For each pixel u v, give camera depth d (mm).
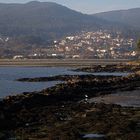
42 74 168500
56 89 80562
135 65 192500
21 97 64812
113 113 53094
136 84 100812
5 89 104062
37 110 55531
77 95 76938
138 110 55969
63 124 46438
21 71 193500
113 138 39844
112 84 99688
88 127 44406
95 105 60594
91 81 98750
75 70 189375
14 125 46719
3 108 54188
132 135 40625
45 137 40531
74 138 39938
